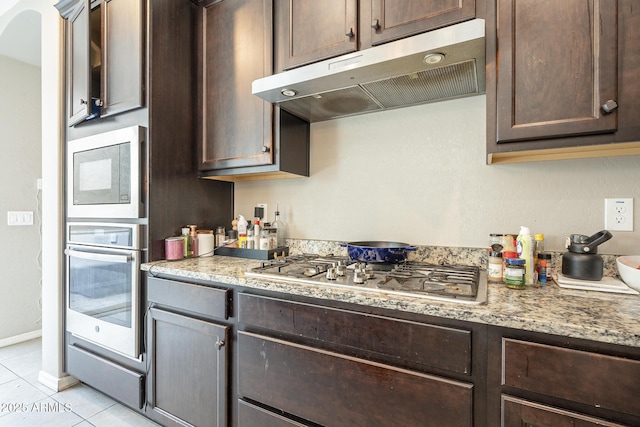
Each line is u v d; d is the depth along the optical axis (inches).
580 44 36.9
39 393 73.8
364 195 65.8
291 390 43.7
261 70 61.3
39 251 109.0
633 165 45.9
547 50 38.4
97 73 74.0
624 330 27.5
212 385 51.4
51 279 76.9
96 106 68.4
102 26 69.2
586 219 48.3
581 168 48.7
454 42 39.0
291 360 43.6
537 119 39.0
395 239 62.7
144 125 62.7
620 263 42.3
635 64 34.6
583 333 28.5
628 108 34.9
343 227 68.0
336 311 40.6
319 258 63.9
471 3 41.9
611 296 38.0
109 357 66.7
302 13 54.6
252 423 47.1
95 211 68.5
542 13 38.6
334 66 46.6
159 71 64.0
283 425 44.2
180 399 55.5
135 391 60.7
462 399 33.4
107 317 66.0
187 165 69.6
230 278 49.1
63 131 76.0
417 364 36.0
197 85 71.2
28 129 107.0
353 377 39.1
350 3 50.0
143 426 61.8
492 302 35.4
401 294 38.3
